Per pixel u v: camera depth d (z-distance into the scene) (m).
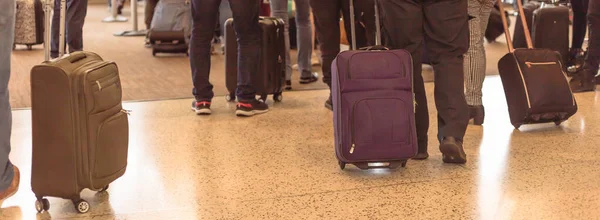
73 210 2.71
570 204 2.72
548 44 5.23
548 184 2.96
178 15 6.65
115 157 2.75
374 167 3.11
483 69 3.93
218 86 5.25
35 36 6.89
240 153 3.46
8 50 2.57
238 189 2.93
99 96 2.62
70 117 2.58
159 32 6.61
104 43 7.52
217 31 7.36
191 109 4.45
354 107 2.99
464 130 3.18
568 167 3.19
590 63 4.82
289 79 5.07
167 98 4.77
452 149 3.14
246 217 2.62
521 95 3.78
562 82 3.80
